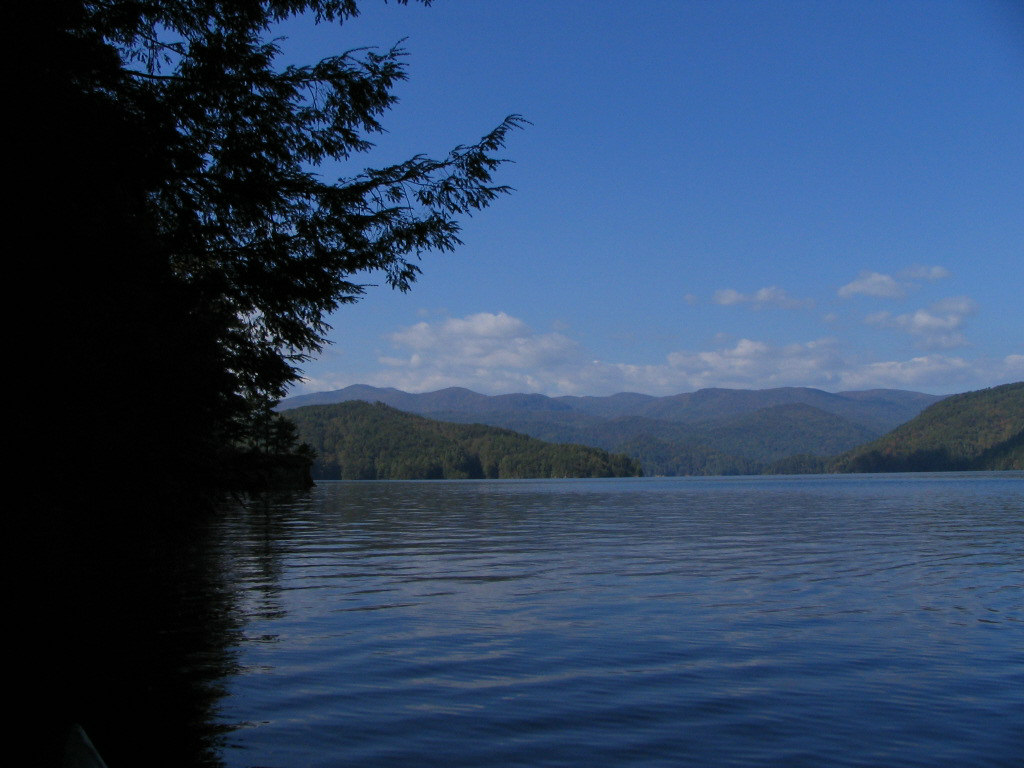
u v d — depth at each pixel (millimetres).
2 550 8102
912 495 58750
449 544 20234
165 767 4840
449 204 8273
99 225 5754
